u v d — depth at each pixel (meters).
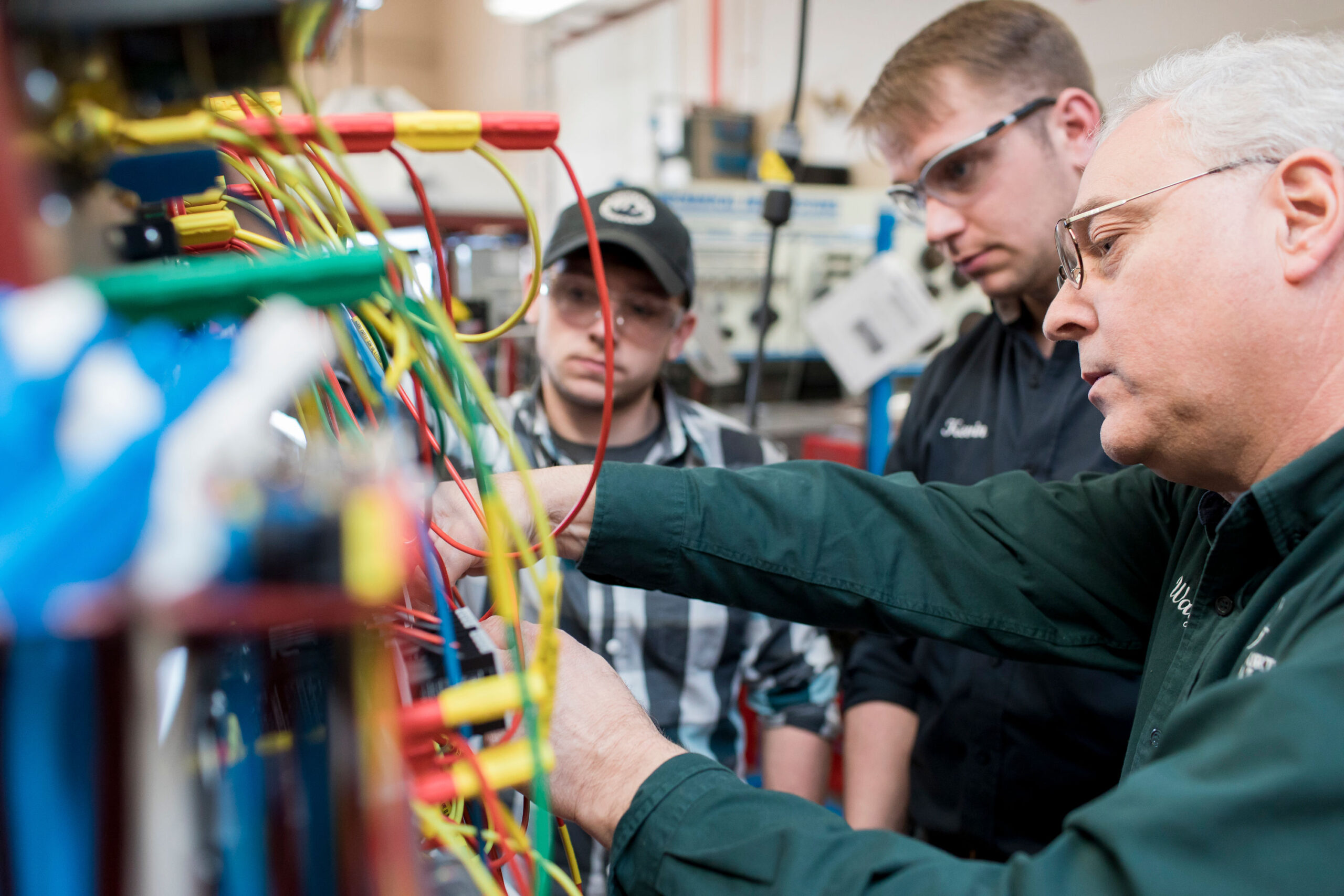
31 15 0.28
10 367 0.24
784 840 0.47
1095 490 0.82
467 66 8.19
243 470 0.26
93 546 0.23
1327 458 0.53
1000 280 1.21
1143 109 0.62
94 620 0.24
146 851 0.27
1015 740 1.17
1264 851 0.38
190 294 0.30
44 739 0.26
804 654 1.33
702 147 4.73
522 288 2.34
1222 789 0.39
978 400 1.33
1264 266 0.54
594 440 1.37
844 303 1.77
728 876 0.48
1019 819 1.18
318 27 0.36
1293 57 0.56
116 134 0.33
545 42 7.09
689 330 1.42
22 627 0.23
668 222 1.29
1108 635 0.79
